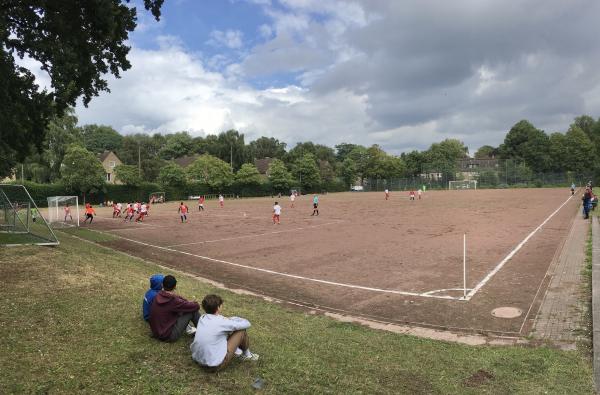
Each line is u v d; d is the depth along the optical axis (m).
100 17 15.26
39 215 14.12
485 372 6.35
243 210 47.16
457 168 120.62
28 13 14.99
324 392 5.28
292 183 97.94
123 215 42.28
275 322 8.58
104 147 133.00
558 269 13.22
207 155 90.56
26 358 5.14
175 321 6.26
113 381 4.91
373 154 122.69
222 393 4.98
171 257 17.73
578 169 111.12
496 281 12.32
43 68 15.59
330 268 14.98
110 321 6.70
